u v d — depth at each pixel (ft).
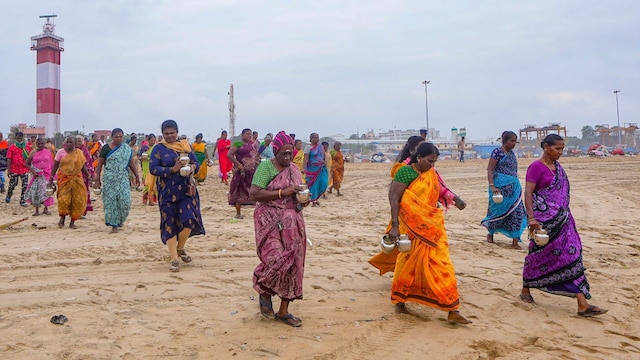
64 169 31.42
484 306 17.90
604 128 305.12
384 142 301.22
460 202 17.30
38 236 29.32
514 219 27.07
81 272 21.57
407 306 17.93
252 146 35.47
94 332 14.97
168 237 21.94
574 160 133.08
